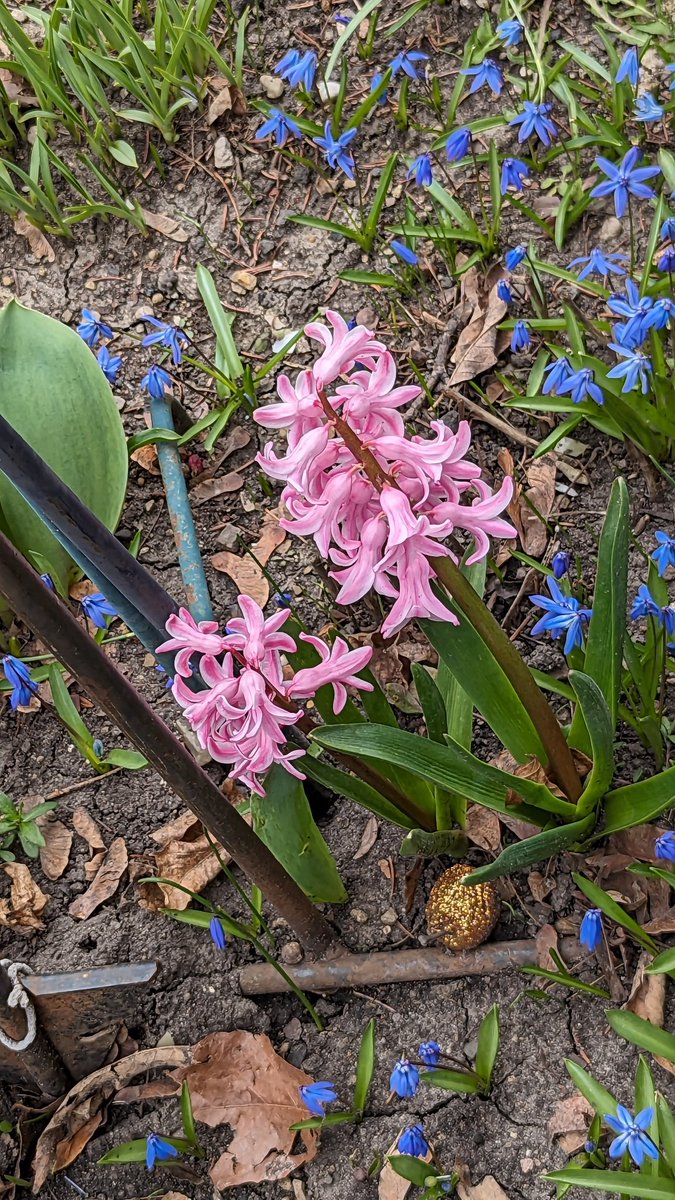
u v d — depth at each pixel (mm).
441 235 967
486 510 454
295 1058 710
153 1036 728
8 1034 681
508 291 846
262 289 997
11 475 482
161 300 1004
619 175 785
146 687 848
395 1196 651
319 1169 670
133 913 766
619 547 599
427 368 939
